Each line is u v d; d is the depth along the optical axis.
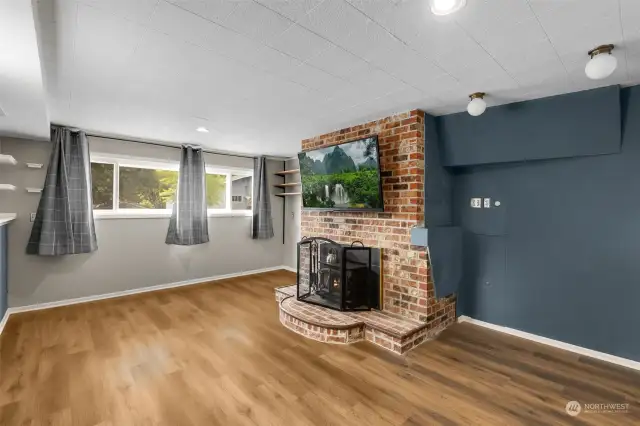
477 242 3.32
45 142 3.69
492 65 2.05
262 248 5.86
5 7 1.24
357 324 2.92
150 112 3.09
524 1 1.39
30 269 3.66
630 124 2.38
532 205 2.95
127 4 1.43
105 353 2.63
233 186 5.62
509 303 3.11
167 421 1.81
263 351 2.70
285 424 1.80
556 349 2.77
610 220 2.53
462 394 2.10
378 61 2.01
